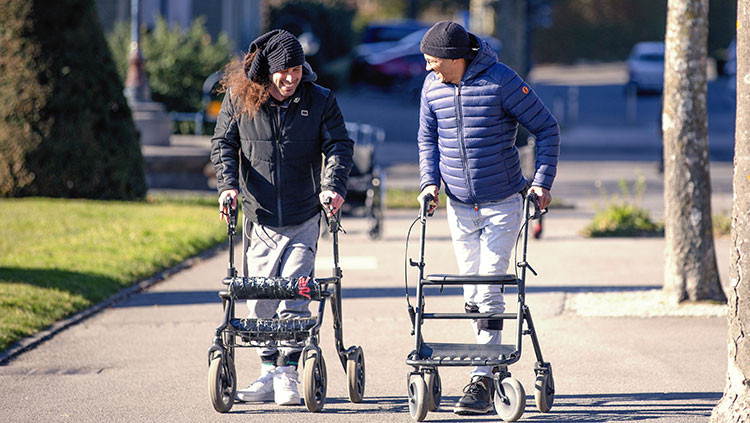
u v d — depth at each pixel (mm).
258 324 12609
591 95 91625
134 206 32656
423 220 12617
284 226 13117
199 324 18656
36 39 33438
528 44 63938
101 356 16312
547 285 22047
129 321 18875
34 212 29969
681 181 19188
